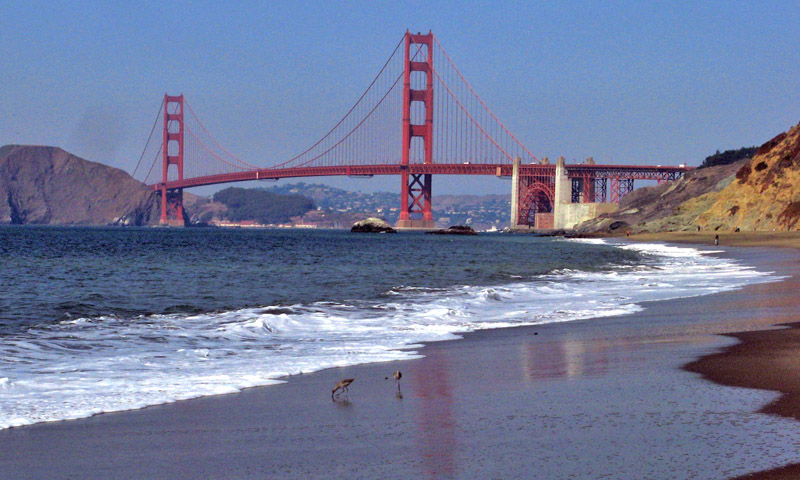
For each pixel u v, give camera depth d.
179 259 58.91
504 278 38.34
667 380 11.24
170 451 8.20
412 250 82.25
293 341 16.98
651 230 141.00
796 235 90.25
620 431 8.52
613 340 16.08
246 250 78.50
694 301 24.38
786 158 113.25
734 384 10.74
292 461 7.79
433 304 24.98
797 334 15.70
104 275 40.69
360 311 23.12
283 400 10.67
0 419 9.51
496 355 14.51
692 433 8.31
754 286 29.77
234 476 7.36
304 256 65.25
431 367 13.24
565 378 11.83
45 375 12.52
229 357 14.61
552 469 7.31
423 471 7.37
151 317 21.95
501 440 8.35
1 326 19.61
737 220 113.25
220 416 9.73
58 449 8.30
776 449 7.66
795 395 9.97
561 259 61.50
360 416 9.66
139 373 12.78
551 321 20.19
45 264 51.06
